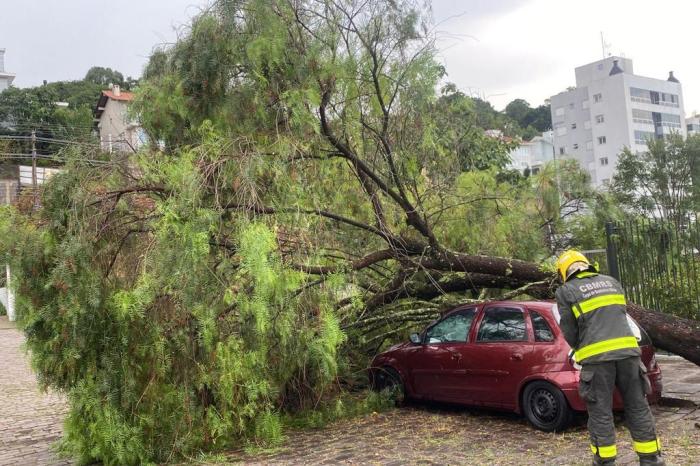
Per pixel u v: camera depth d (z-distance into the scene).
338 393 8.00
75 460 6.91
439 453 6.01
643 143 72.38
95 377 6.21
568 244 11.55
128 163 6.72
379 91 8.03
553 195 11.08
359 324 8.79
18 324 6.18
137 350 6.18
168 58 7.49
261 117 7.42
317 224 7.39
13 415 9.84
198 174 6.35
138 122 7.50
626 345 4.73
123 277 6.39
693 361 7.43
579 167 11.62
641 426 4.72
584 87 75.31
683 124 76.69
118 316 5.99
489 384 7.30
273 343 6.81
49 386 6.52
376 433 7.06
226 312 6.49
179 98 7.33
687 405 7.41
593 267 5.17
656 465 4.65
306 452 6.39
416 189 8.89
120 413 6.18
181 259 5.86
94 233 6.20
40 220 6.25
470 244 9.88
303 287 6.79
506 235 10.11
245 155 6.62
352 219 8.46
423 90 8.13
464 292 10.46
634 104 72.00
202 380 6.35
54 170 6.55
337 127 7.98
